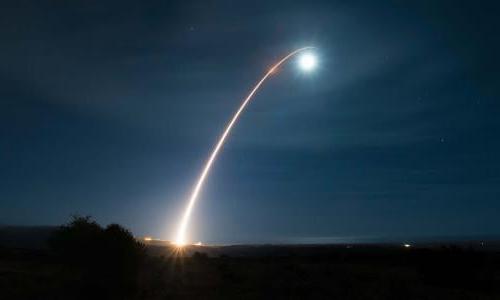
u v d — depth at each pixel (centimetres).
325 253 7244
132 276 2811
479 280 3416
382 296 2719
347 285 3073
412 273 4009
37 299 2403
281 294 2750
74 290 2623
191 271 3959
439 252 3753
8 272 3372
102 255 2802
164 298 2603
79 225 2984
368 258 6078
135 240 2922
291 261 5797
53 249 2969
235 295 2730
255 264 5084
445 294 2898
